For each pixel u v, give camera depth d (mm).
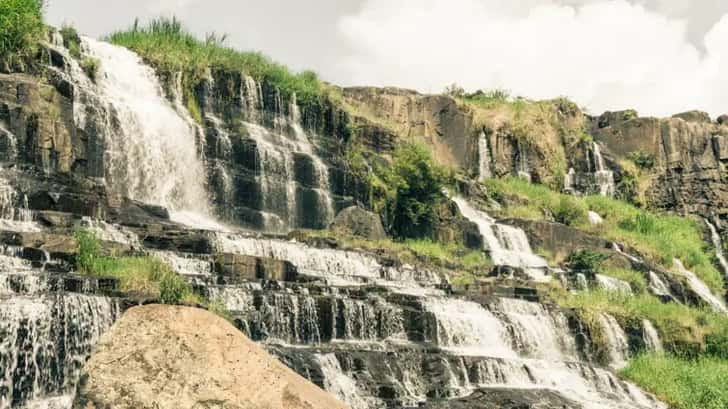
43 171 28078
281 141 41062
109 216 28031
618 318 33656
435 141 56219
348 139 45500
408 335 26969
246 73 42031
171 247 26578
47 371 18594
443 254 39594
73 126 31219
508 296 32781
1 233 22047
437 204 43625
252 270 26297
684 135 62625
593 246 45969
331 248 33062
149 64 38938
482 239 43156
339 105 45656
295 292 25766
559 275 39281
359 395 22266
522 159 57812
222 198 36969
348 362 23203
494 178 55656
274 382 9531
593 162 61125
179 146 36219
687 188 61156
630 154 62531
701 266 51000
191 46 42781
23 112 28797
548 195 53938
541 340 30422
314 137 43656
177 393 9281
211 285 23328
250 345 9797
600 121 65188
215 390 9312
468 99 62188
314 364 22078
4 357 17938
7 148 27984
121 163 33812
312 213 39656
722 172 62219
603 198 56844
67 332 19047
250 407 9289
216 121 38969
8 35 31906
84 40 36719
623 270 42625
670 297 41625
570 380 27438
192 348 9484
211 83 40000
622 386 28422
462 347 27938
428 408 22234
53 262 21688
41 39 33969
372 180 42781
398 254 35250
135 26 43250
